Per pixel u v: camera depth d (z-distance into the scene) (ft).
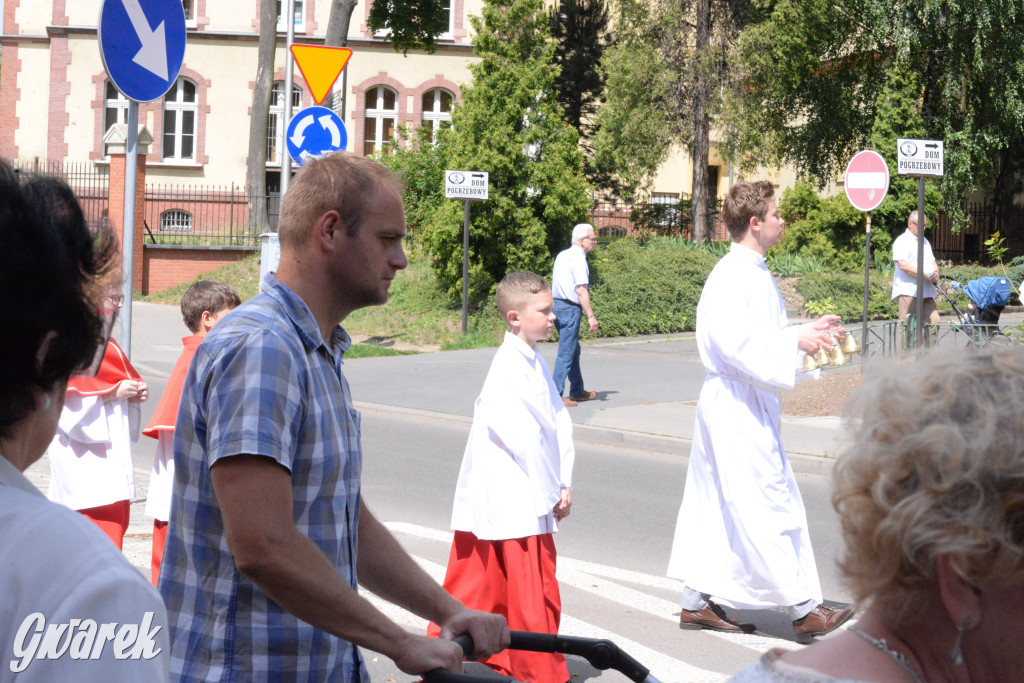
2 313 4.01
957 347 4.47
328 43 77.00
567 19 117.19
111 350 18.49
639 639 17.44
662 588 20.34
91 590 3.55
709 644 17.30
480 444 15.11
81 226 4.39
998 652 4.06
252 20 122.21
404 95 124.88
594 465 31.99
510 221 65.98
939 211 90.68
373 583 8.07
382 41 123.75
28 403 4.16
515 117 66.28
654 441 34.63
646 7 92.07
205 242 96.94
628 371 48.85
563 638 7.44
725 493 17.38
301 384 7.13
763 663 4.22
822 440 33.76
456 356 55.42
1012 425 3.87
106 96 121.49
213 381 6.95
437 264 67.87
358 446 7.73
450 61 125.18
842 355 17.49
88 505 18.24
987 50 85.20
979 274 73.82
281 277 7.66
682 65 92.48
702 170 94.38
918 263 37.40
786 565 17.11
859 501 4.15
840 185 99.60
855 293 70.64
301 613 6.75
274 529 6.69
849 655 4.14
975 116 89.30
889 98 87.51
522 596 14.60
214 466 6.78
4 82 120.67
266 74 99.81
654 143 93.40
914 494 3.95
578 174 68.74
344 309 7.77
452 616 7.86
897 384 4.20
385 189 7.76
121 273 4.64
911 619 4.12
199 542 7.09
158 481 17.81
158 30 20.81
